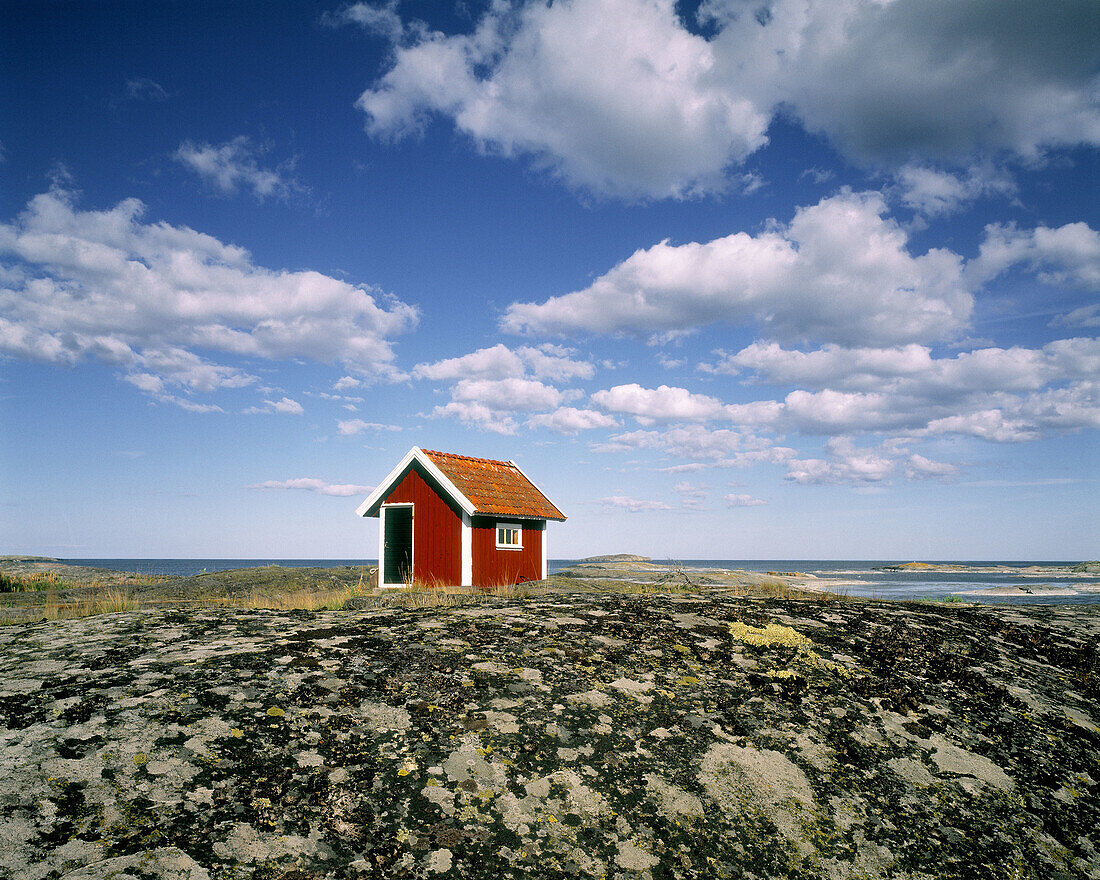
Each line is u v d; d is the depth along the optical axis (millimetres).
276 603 13492
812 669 8766
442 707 6785
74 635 8758
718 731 6980
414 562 21891
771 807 5938
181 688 6562
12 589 21391
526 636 9320
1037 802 6492
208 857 4387
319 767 5559
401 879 4555
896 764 6797
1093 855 5895
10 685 6500
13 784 4734
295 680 7027
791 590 15789
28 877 3932
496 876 4730
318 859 4594
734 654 9117
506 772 5852
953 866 5562
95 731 5586
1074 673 9547
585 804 5625
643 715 7125
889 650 9672
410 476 22375
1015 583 69875
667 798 5848
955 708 8047
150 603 13203
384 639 8781
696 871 5117
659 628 10109
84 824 4465
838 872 5344
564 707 7062
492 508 21703
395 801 5312
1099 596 46875
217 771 5293
